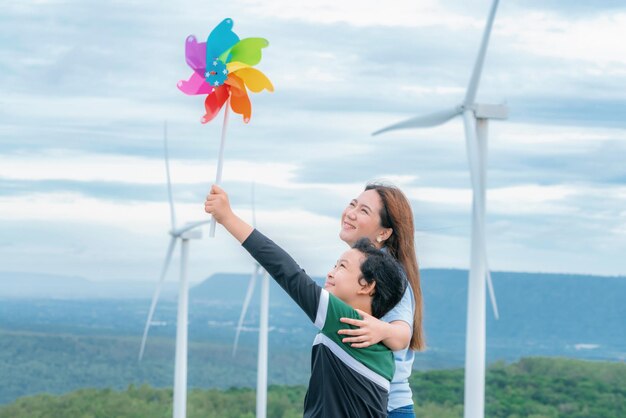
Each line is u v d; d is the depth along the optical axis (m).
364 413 5.41
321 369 5.45
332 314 5.36
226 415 63.66
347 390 5.38
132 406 64.56
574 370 59.28
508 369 62.12
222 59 5.84
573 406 57.16
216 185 5.48
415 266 6.38
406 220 6.39
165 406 66.69
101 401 66.69
